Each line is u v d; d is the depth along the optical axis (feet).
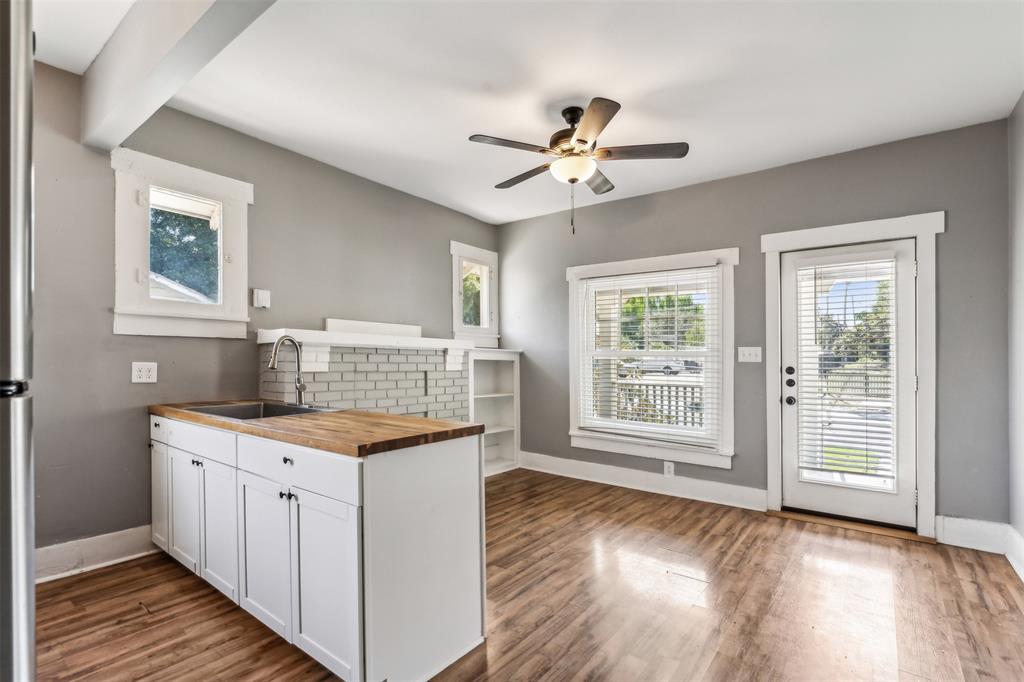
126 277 9.02
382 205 13.60
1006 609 7.40
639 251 14.29
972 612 7.32
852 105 9.24
